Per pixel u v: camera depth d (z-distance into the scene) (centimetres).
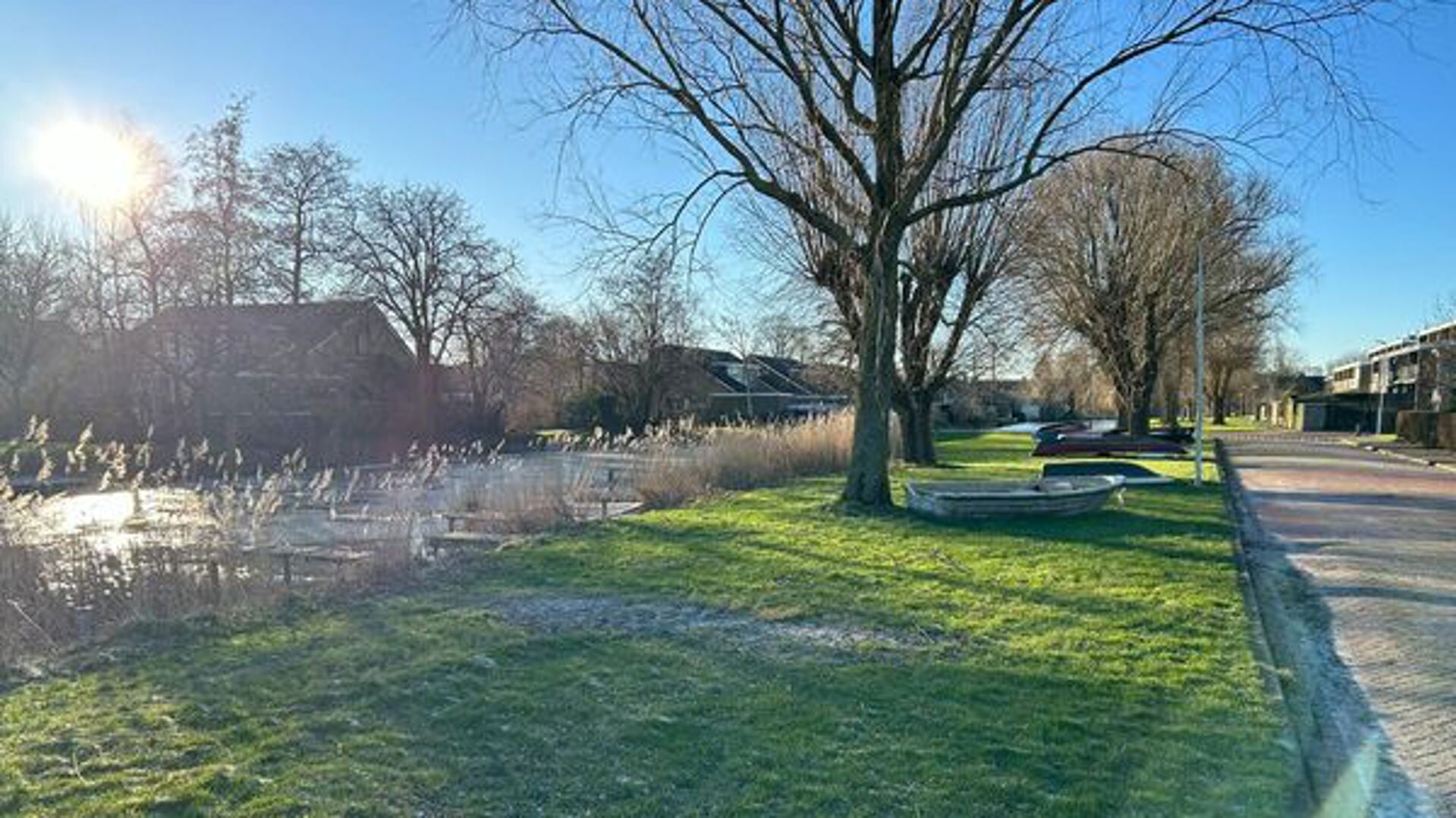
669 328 4766
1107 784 372
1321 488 2033
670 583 774
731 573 820
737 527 1117
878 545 981
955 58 1152
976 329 2423
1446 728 496
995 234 2170
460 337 4016
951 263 2125
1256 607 700
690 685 490
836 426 2034
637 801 348
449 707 451
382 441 3512
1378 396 5931
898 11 1170
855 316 1878
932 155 1159
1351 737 480
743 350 5341
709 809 343
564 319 4675
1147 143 1529
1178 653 570
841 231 1220
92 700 465
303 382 3609
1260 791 371
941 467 2250
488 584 778
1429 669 612
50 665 534
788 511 1260
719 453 1686
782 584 772
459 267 3869
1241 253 3100
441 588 762
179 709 448
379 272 3691
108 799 346
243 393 3488
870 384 1260
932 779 370
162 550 745
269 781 363
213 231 3098
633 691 479
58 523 796
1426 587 897
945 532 1076
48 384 3350
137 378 3316
